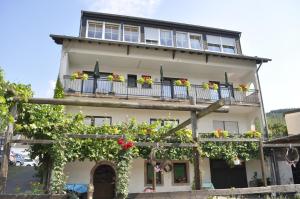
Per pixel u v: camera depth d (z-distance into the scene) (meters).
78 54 15.77
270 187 6.96
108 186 13.55
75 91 14.80
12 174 16.09
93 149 11.94
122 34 17.58
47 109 9.94
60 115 10.33
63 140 6.68
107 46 16.08
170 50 16.83
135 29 18.12
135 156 12.96
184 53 17.16
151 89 16.30
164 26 18.66
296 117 21.42
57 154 6.59
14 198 4.59
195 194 5.55
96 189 13.41
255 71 18.25
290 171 14.73
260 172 16.73
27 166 18.47
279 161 15.20
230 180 16.28
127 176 6.43
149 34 18.16
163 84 16.48
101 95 14.97
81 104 5.66
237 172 16.56
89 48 15.79
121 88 15.62
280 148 15.02
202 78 18.72
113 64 17.06
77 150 11.75
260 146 10.69
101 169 13.83
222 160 16.50
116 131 12.25
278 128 24.22
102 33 17.31
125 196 5.29
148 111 16.09
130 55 16.27
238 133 16.47
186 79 17.98
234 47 19.67
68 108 14.96
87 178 13.66
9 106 5.41
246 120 18.17
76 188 12.30
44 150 10.01
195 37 19.19
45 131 9.71
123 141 6.65
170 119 16.25
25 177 15.42
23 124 9.37
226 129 17.62
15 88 5.60
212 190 5.88
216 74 18.92
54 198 4.70
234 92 17.42
